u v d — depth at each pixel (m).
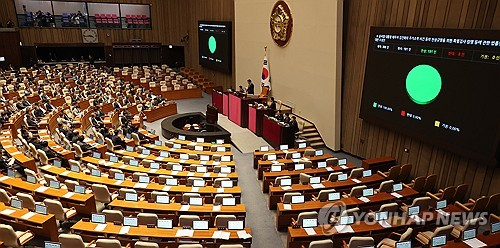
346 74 17.59
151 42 39.00
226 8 29.09
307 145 18.14
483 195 11.98
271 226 11.37
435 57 12.75
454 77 12.16
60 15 35.75
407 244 8.27
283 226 10.96
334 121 18.11
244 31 25.50
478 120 11.52
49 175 11.96
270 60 23.05
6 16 33.59
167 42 39.59
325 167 14.26
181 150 16.52
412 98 13.84
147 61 39.69
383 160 15.20
